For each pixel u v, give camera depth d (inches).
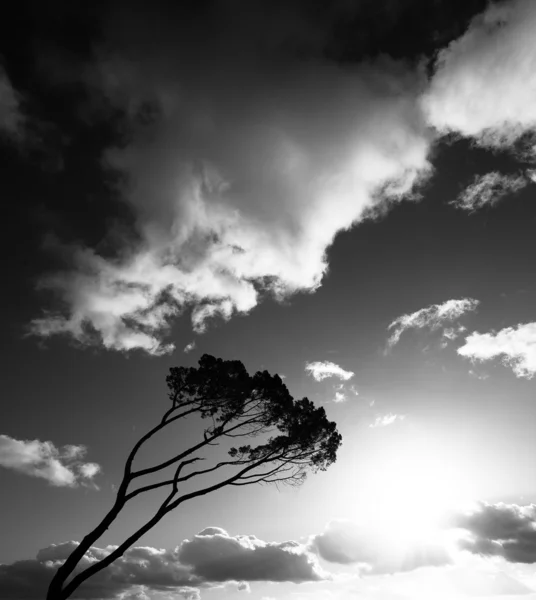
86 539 466.9
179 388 597.3
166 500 530.0
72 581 440.5
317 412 668.1
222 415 614.2
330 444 668.7
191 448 581.6
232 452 615.8
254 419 632.4
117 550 475.8
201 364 599.5
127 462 531.8
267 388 625.0
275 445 626.2
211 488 558.6
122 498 501.7
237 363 612.1
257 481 609.0
